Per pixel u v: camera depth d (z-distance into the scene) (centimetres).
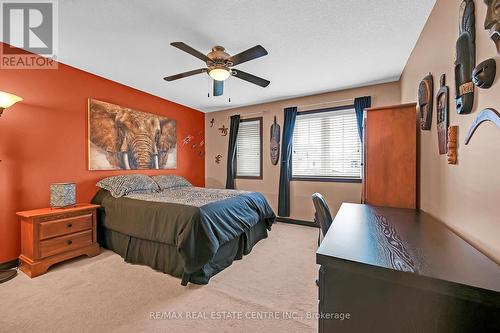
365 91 354
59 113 268
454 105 136
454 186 133
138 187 307
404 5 172
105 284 201
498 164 91
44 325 148
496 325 67
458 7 131
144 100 378
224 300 179
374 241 110
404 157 208
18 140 235
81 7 172
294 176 417
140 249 245
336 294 88
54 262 226
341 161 381
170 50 240
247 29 202
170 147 427
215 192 326
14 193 232
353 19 188
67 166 275
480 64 98
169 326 149
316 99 394
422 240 111
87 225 257
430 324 75
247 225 264
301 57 256
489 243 98
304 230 374
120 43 226
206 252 206
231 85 347
